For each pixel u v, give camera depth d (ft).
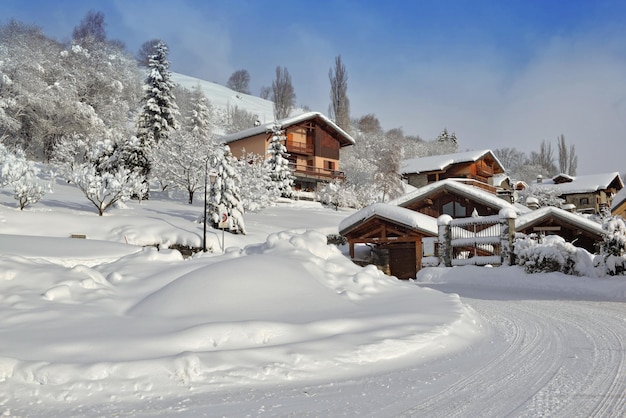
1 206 79.15
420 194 98.89
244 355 18.22
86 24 215.92
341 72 260.21
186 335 19.74
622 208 138.51
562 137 355.56
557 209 78.07
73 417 13.51
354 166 187.42
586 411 13.70
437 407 14.29
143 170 116.47
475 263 67.87
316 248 40.70
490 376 17.75
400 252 89.35
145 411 13.93
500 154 433.07
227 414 13.70
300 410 14.03
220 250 75.97
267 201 116.37
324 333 22.06
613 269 52.75
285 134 167.73
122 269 33.71
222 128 296.92
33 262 31.65
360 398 15.19
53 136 141.59
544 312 34.96
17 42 143.02
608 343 23.29
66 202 95.14
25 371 15.88
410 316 26.50
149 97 143.23
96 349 18.30
